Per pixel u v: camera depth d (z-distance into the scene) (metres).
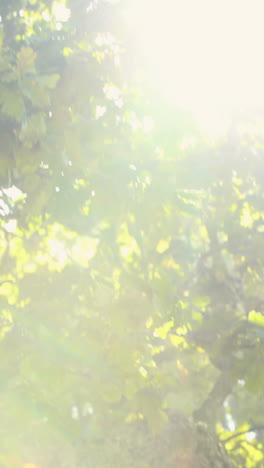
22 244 5.84
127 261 5.22
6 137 4.60
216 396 5.74
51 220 5.52
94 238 5.48
